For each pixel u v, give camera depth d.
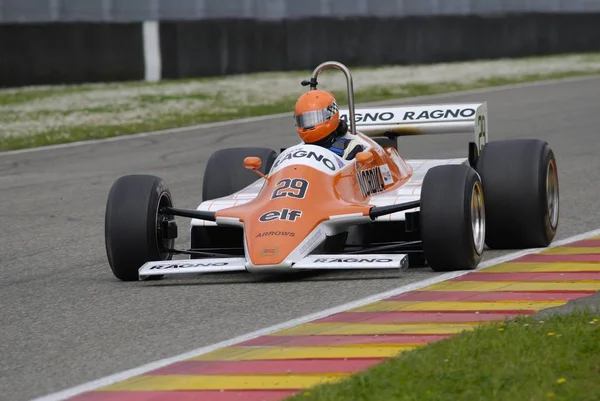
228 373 19.72
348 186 28.92
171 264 27.56
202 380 19.38
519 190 30.12
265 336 22.31
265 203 27.86
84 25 85.19
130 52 87.94
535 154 30.48
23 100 80.12
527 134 60.22
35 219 41.16
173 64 90.00
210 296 26.53
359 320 23.23
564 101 75.50
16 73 82.81
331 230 27.58
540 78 92.50
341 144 30.42
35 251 35.03
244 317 24.14
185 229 37.75
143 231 28.09
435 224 27.00
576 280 26.38
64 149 60.53
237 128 66.81
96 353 21.75
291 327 22.97
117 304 26.22
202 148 59.09
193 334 22.86
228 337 22.44
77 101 79.38
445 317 23.09
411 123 35.62
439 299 24.86
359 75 95.62
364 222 27.80
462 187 27.14
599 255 29.66
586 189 42.31
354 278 27.78
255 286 27.47
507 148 30.81
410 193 29.25
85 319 24.86
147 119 71.25
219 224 28.19
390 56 101.56
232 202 29.61
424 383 17.80
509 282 26.39
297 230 26.73
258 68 94.31
